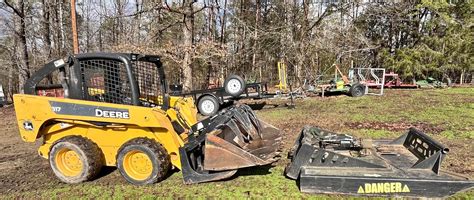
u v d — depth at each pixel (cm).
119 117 427
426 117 866
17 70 1898
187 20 1473
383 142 511
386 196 375
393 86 1738
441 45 2008
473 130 705
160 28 1642
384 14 2081
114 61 436
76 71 443
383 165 390
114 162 467
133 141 431
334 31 1820
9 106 1448
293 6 1661
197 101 1030
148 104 480
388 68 2080
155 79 499
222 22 2462
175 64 1680
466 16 2005
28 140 459
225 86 1028
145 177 436
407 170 392
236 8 2534
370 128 758
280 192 404
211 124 453
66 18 2067
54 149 452
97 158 452
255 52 2214
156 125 418
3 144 712
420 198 368
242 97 1047
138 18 1950
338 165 406
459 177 372
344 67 2031
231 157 404
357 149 449
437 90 1576
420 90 1591
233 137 476
